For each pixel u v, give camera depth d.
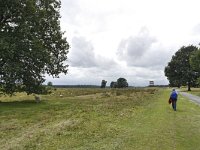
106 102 48.88
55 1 52.78
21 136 20.17
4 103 46.31
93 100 54.56
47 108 39.78
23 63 46.62
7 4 45.03
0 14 46.00
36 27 48.78
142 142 18.02
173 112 33.78
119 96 66.31
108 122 25.25
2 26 46.34
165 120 26.75
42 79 49.47
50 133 20.62
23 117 30.42
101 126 23.11
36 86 49.53
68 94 79.06
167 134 20.44
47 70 51.38
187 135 20.33
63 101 51.94
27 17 46.84
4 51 41.91
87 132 20.80
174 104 36.22
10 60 44.56
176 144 17.75
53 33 52.66
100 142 17.92
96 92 88.12
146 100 52.03
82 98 61.41
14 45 42.53
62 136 19.61
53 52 53.00
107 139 18.72
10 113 33.94
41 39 51.09
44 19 50.78
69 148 16.66
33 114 32.88
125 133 20.50
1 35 44.03
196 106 42.78
